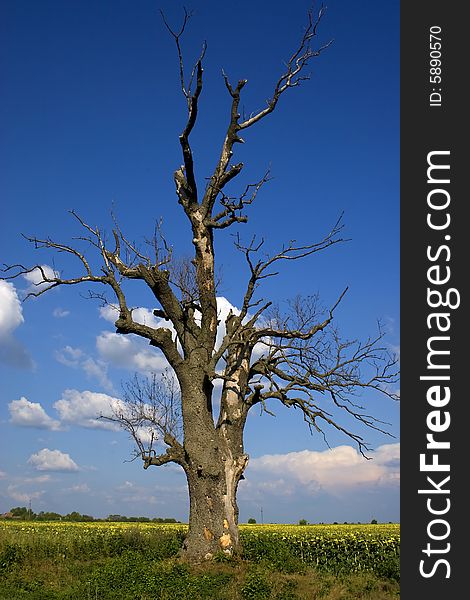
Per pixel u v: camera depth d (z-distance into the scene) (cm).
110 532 3350
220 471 2288
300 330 2506
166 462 2319
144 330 2345
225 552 2214
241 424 2434
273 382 2472
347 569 2362
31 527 4656
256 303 2478
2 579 2153
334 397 2462
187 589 1867
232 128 2492
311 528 5134
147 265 2400
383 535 3147
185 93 2355
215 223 2480
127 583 1967
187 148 2395
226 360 2517
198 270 2483
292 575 2069
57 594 1919
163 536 2786
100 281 2419
